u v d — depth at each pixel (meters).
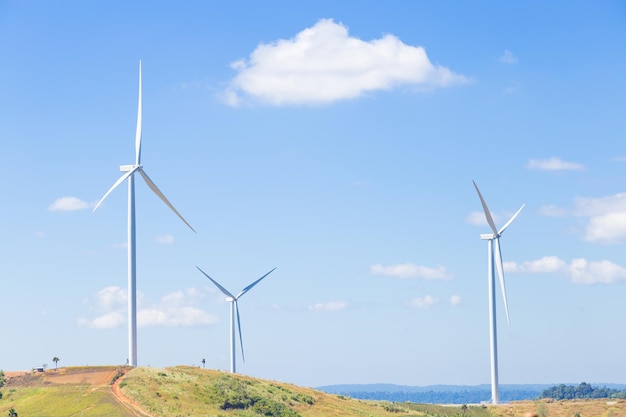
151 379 174.62
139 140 196.50
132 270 193.62
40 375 185.38
